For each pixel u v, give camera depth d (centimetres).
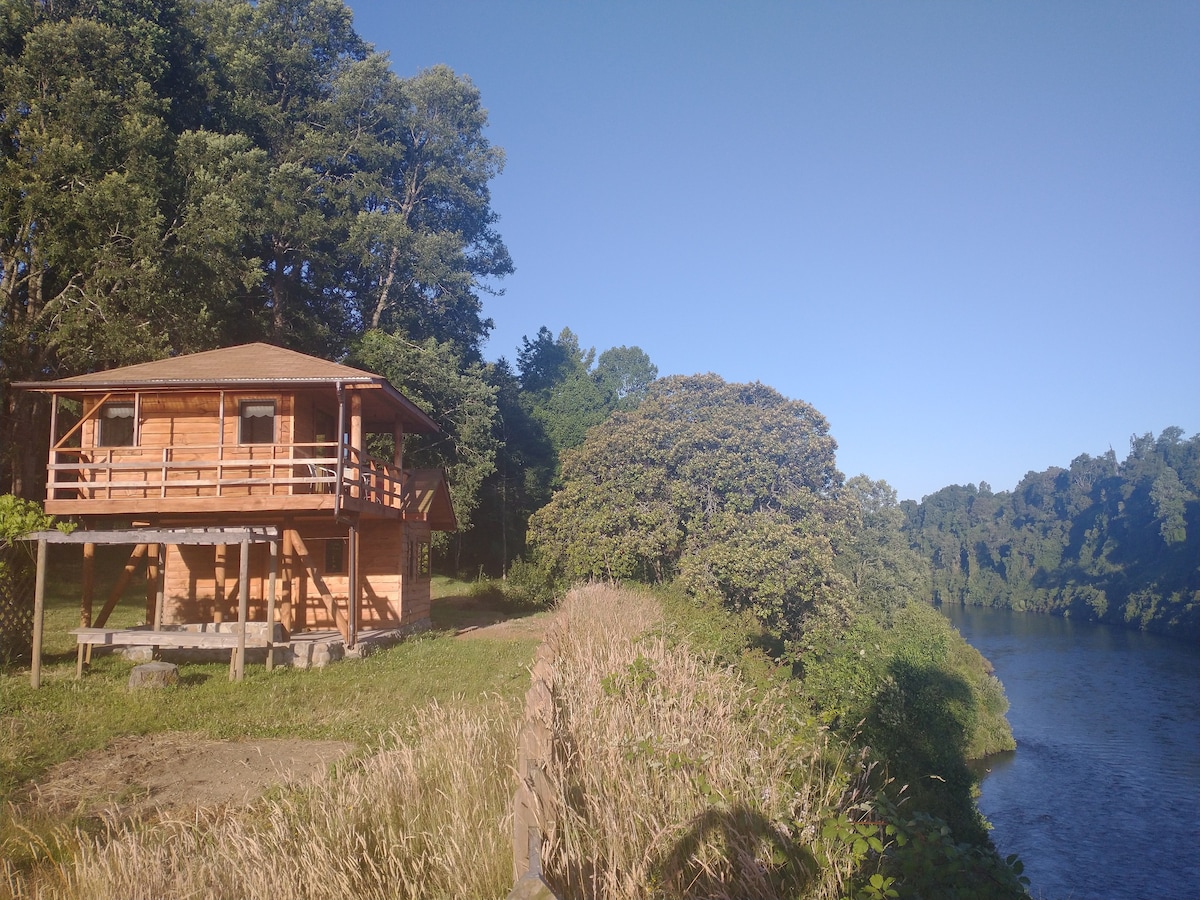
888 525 4094
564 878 496
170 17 3250
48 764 927
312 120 3894
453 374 3659
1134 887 1967
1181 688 4250
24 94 2636
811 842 554
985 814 2475
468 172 4247
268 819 673
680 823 560
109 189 2559
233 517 1755
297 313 3700
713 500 2745
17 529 1487
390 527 2083
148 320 2644
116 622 2022
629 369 6153
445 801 646
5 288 2662
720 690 828
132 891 527
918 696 2139
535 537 3167
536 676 894
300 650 1549
